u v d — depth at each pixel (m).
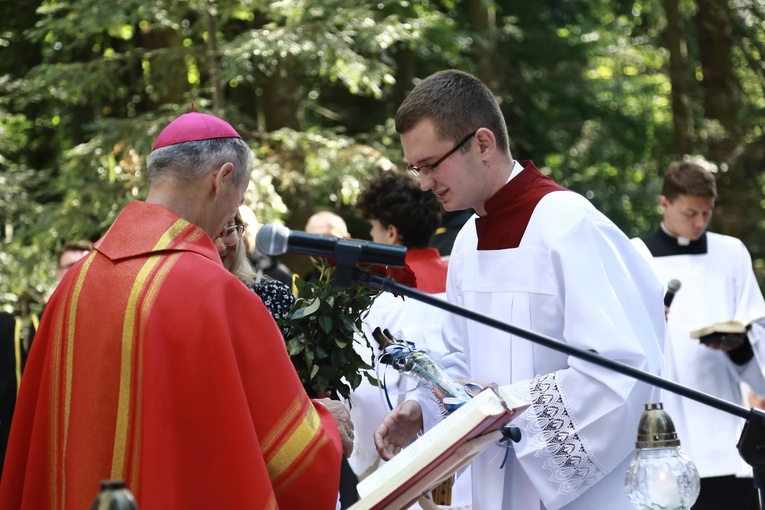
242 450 3.28
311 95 15.63
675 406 6.78
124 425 3.35
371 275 3.20
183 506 3.26
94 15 10.80
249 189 10.61
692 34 17.09
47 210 11.59
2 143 12.69
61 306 3.54
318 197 12.25
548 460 3.84
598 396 3.80
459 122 4.01
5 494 3.59
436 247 7.29
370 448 5.38
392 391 5.00
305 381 4.07
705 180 6.84
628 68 19.44
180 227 3.52
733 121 16.64
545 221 4.00
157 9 10.72
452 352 4.50
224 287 3.42
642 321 3.95
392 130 12.50
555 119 18.27
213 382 3.31
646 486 3.37
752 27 16.70
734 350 6.56
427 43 13.75
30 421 3.60
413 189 5.82
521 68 18.14
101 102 13.40
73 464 3.38
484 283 4.12
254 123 11.95
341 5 11.11
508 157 4.17
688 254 6.94
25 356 6.75
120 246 3.51
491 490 4.04
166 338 3.34
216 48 11.08
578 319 3.82
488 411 3.06
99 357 3.40
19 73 14.16
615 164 18.58
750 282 6.94
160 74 11.77
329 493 3.48
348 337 4.06
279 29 10.92
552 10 19.14
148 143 10.74
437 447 3.06
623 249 4.10
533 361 4.02
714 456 6.68
